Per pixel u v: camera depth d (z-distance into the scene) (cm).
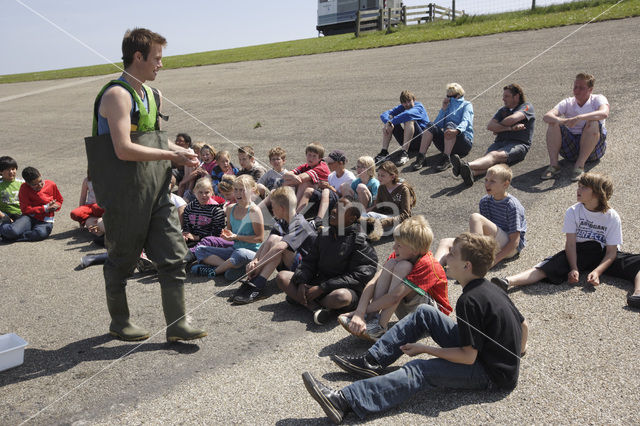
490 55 1183
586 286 375
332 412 251
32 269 536
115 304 348
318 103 1116
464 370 261
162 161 324
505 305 262
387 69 1297
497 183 421
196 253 496
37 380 312
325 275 391
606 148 618
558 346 307
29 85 2498
